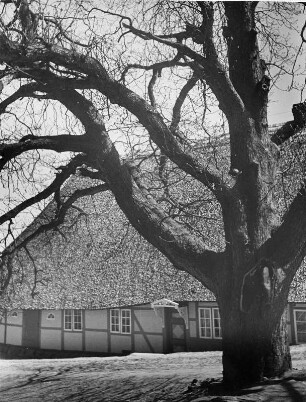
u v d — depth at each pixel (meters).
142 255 21.12
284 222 7.16
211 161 8.84
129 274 20.86
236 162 8.14
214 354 16.62
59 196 10.56
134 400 8.01
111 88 8.40
